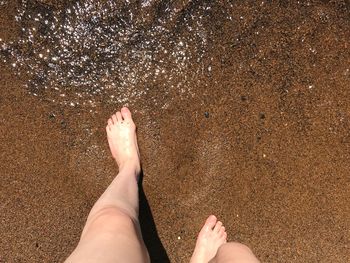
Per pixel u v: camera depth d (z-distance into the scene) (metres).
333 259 1.02
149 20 1.02
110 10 1.02
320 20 1.02
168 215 1.03
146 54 1.03
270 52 1.03
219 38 1.03
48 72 1.03
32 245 1.04
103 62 1.03
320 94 1.02
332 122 1.02
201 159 1.03
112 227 0.86
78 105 1.03
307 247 1.03
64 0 1.02
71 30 1.02
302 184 1.02
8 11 1.02
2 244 1.04
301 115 1.02
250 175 1.03
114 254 0.80
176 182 1.03
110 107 1.03
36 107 1.03
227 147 1.03
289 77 1.03
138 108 1.03
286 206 1.03
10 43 1.02
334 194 1.02
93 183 1.03
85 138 1.03
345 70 1.02
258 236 1.03
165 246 1.03
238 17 1.02
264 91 1.03
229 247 0.94
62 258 1.04
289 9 1.02
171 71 1.03
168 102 1.03
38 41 1.03
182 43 1.03
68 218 1.03
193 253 1.02
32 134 1.03
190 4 1.02
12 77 1.03
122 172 1.00
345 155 1.02
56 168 1.03
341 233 1.02
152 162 1.03
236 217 1.03
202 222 1.03
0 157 1.03
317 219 1.03
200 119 1.03
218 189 1.03
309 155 1.02
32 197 1.03
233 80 1.03
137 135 1.04
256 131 1.03
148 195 1.03
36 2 1.02
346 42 1.02
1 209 1.03
